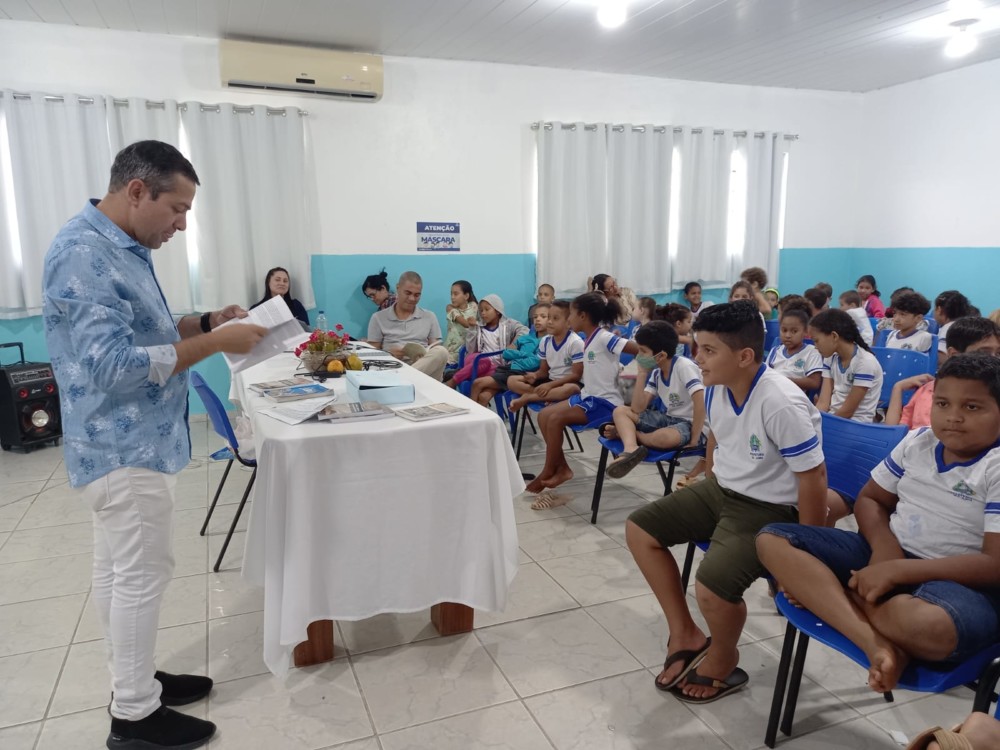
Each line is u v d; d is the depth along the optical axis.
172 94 4.50
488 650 1.98
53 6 3.88
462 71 5.17
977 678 1.25
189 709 1.72
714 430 1.83
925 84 5.91
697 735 1.62
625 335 4.56
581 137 5.45
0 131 4.17
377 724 1.67
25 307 4.36
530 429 4.59
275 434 1.73
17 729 1.65
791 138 6.29
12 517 3.01
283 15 4.07
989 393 1.31
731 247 6.25
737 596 1.63
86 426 1.40
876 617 1.28
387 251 5.20
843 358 2.91
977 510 1.36
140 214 1.42
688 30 4.49
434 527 1.90
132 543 1.47
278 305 1.86
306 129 4.86
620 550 2.66
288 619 1.72
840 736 1.61
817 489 1.60
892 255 6.37
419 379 2.61
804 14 4.20
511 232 5.53
